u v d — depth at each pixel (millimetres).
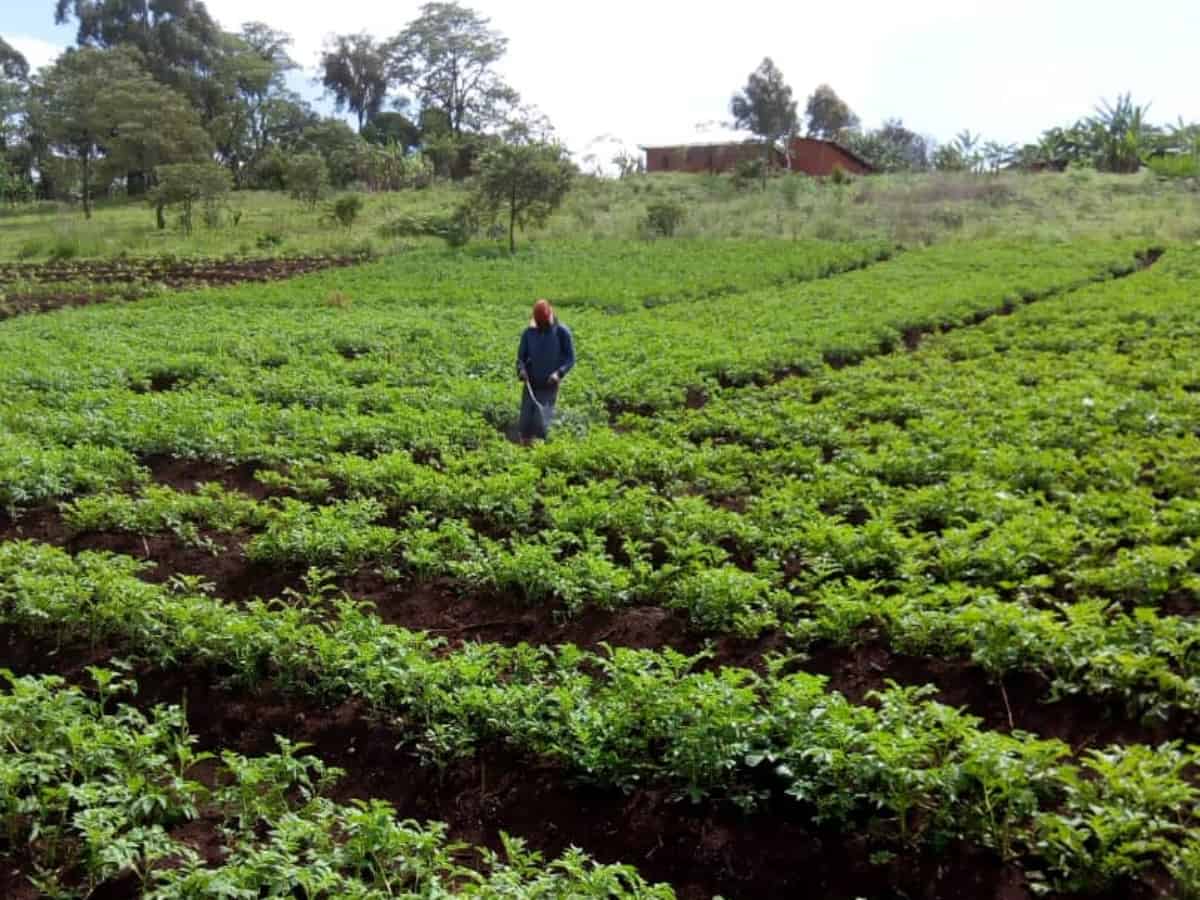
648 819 6746
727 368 19844
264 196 67812
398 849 5879
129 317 27719
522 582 9906
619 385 18312
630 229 48781
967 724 6430
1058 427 14156
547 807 6957
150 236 49656
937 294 27859
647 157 78438
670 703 6965
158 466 14938
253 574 10883
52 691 8438
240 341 23016
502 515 11914
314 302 31141
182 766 6809
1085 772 6879
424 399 17656
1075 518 10625
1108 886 5727
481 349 22359
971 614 8023
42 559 9977
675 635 9219
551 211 44312
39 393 17625
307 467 14039
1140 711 7426
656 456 13789
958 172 63906
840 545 10156
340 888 5758
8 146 81000
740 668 8508
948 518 11094
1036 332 22344
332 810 6367
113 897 6031
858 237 45031
